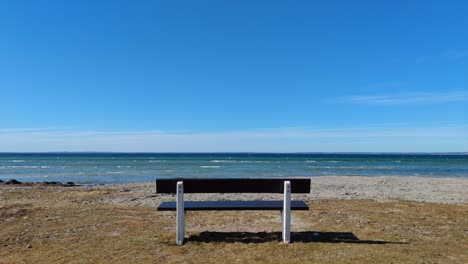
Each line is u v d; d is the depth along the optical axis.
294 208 6.71
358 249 6.17
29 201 12.98
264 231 7.55
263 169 48.31
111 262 5.51
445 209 10.56
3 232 7.54
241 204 7.04
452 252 6.08
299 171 44.50
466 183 24.31
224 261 5.54
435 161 92.44
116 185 22.83
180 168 50.22
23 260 5.66
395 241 6.74
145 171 43.41
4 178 33.38
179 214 6.52
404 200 12.93
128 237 7.02
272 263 5.45
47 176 35.72
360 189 19.12
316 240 6.80
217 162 74.06
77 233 7.40
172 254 5.91
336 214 9.58
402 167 57.81
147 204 12.19
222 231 7.57
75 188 20.05
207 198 14.74
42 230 7.70
